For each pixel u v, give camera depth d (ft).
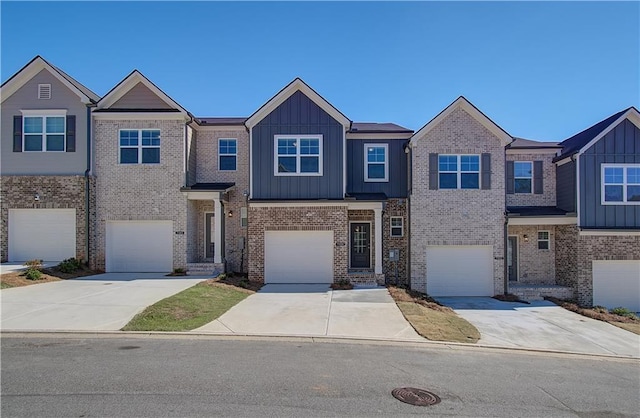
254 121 56.39
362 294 47.52
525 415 17.94
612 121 56.54
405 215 60.29
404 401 18.60
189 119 59.72
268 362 23.41
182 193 58.13
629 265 55.52
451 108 56.80
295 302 42.29
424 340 30.32
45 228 58.39
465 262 57.00
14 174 58.29
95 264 57.93
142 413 16.31
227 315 35.29
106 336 27.94
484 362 26.09
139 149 58.75
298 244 55.47
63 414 16.07
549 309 49.32
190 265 56.54
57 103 58.85
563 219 56.18
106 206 58.39
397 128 66.28
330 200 54.75
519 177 62.34
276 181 56.08
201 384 19.62
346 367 23.13
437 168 56.85
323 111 56.65
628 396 21.08
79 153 58.44
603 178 55.93
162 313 33.42
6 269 51.57
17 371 20.84
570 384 22.72
